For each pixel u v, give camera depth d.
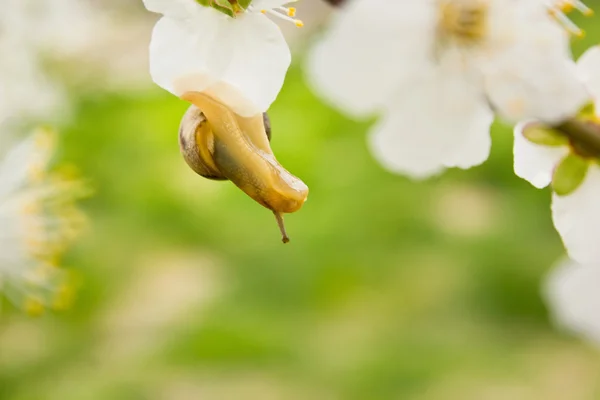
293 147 1.04
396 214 0.92
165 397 0.69
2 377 0.72
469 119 0.17
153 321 0.81
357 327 0.78
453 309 0.79
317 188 0.99
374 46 0.17
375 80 0.17
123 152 1.06
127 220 0.95
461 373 0.69
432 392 0.67
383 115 0.17
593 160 0.18
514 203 0.93
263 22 0.18
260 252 0.89
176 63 0.18
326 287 0.84
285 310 0.82
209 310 0.82
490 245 0.84
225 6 0.18
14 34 0.49
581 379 0.68
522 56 0.17
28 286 0.41
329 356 0.73
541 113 0.17
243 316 0.79
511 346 0.73
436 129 0.17
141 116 1.12
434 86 0.17
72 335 0.78
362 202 0.94
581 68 0.18
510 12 0.17
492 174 0.97
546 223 0.89
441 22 0.17
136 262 0.90
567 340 0.73
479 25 0.17
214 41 0.18
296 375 0.71
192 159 0.18
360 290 0.84
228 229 0.96
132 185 1.01
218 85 0.18
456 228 0.90
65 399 0.69
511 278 0.80
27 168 0.38
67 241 0.40
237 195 1.00
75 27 0.54
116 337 0.78
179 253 0.93
